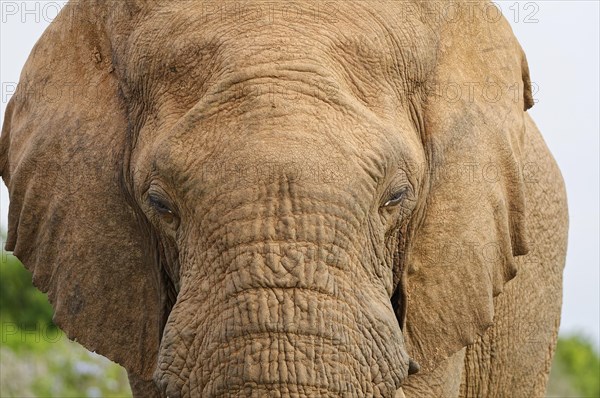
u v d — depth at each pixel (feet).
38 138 38.32
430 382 39.04
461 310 37.78
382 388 32.86
